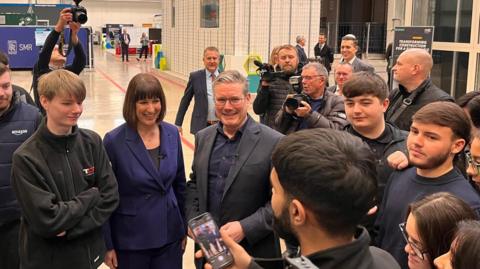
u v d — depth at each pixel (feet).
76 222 7.86
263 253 8.29
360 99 8.76
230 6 41.68
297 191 3.77
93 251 8.35
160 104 9.23
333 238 3.83
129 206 9.17
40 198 7.61
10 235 9.48
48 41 13.51
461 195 6.66
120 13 138.92
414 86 11.45
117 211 9.20
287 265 3.71
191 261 13.82
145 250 9.22
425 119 6.82
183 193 9.98
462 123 6.75
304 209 3.79
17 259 9.55
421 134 6.86
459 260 4.00
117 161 9.16
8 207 9.38
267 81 15.61
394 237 7.29
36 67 13.60
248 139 8.48
